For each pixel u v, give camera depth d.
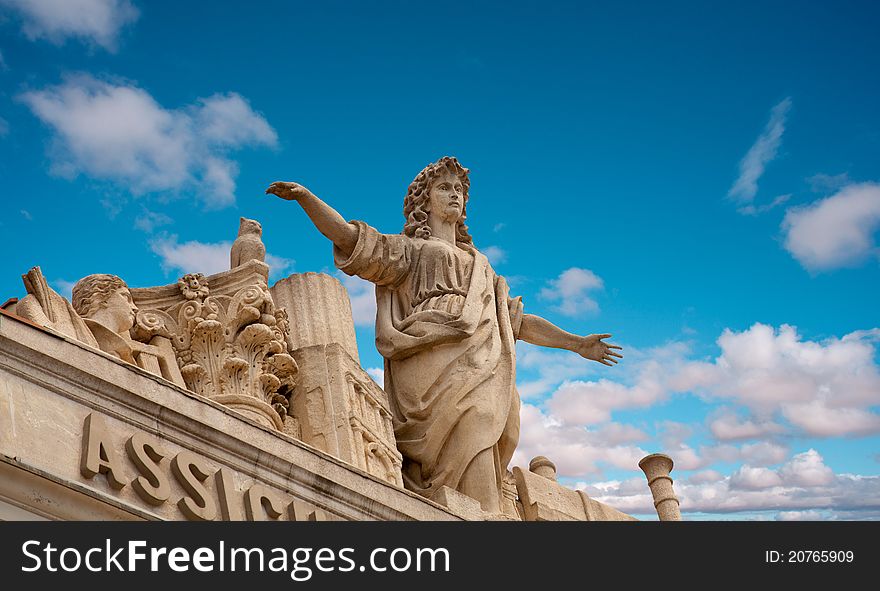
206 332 8.24
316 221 9.17
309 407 8.55
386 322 9.27
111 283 8.02
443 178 9.86
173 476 6.54
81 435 6.31
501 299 9.64
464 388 8.91
